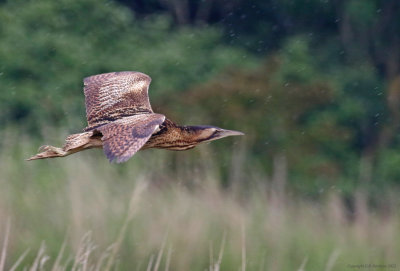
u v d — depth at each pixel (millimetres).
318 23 29016
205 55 24797
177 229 12500
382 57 28406
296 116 21875
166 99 21281
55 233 12172
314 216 14695
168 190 14336
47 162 14742
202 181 15000
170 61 23078
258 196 14141
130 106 8406
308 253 12938
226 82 21344
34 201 13086
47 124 19406
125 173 14781
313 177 21094
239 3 29234
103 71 22484
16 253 11750
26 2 23453
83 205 12766
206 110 20688
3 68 21297
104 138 6633
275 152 20766
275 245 12891
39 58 21703
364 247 13508
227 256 12297
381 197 19797
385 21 28391
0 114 20266
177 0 29172
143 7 29125
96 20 23266
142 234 12305
